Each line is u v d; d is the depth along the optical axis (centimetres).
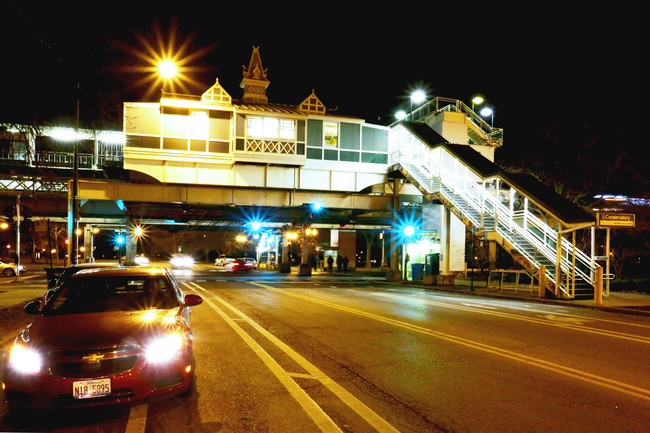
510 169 3394
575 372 689
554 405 544
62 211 3828
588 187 2881
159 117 2795
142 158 2764
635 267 3412
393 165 3159
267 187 2989
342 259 4759
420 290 2364
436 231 3475
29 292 1869
